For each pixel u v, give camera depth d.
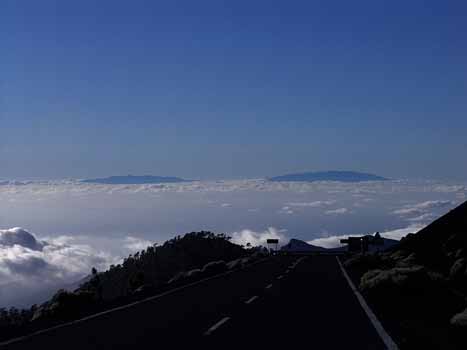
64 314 19.09
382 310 20.44
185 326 16.47
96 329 15.95
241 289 29.69
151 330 15.69
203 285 32.50
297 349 12.95
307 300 23.94
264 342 13.76
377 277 25.41
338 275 40.78
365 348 13.13
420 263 48.84
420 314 19.34
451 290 26.36
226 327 16.23
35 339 14.29
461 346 13.05
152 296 26.02
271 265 57.09
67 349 12.84
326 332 15.41
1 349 12.91
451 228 62.06
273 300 23.95
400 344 13.59
